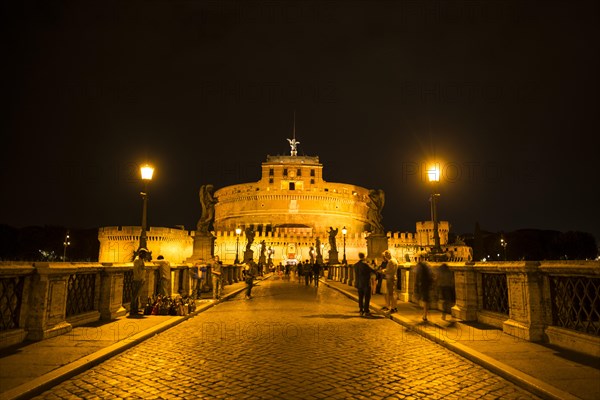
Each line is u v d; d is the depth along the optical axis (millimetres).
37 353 8180
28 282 9383
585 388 6098
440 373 7328
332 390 6414
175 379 6977
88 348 8625
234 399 6035
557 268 8531
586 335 7953
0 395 5812
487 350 8406
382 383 6770
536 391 6184
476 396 6195
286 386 6594
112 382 6828
